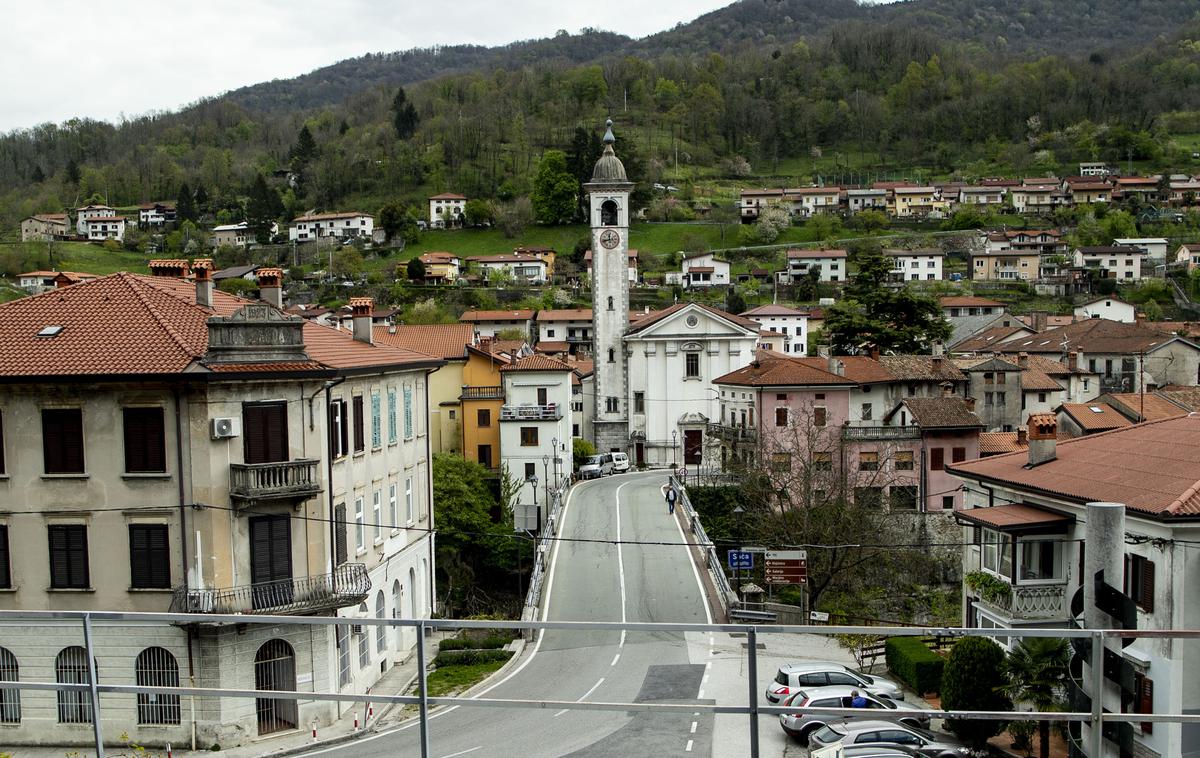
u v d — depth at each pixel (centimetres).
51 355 3388
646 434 10250
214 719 3247
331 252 19125
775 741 3023
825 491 6200
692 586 5309
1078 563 3158
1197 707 2625
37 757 3158
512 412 8075
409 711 3541
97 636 3297
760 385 7612
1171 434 3312
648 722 3212
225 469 3338
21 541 3378
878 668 3888
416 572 4847
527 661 4184
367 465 4169
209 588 3297
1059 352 11069
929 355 9712
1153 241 18250
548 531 6169
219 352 3338
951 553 6500
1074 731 2738
